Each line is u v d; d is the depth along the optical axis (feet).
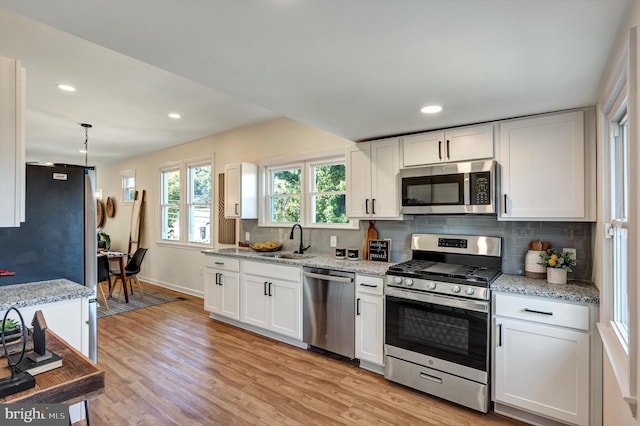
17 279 7.73
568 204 7.58
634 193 3.94
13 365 3.85
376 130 9.77
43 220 8.06
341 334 10.02
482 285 7.51
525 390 7.09
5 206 5.49
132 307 15.89
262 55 5.35
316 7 4.08
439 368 8.04
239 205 14.52
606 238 6.06
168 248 19.88
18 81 5.64
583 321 6.50
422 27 4.54
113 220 24.94
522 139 8.15
